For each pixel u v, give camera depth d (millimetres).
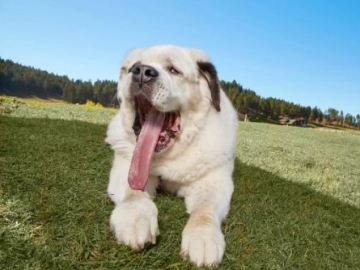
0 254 485
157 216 624
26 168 843
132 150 781
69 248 520
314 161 1753
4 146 1015
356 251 682
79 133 1408
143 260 516
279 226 717
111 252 522
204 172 758
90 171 897
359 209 973
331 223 825
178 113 756
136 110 776
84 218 617
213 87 802
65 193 720
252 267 549
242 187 969
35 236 549
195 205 696
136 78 711
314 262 606
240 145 1889
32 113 2043
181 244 550
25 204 637
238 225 685
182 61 773
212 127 790
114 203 705
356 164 1920
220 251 530
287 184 1100
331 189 1142
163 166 763
